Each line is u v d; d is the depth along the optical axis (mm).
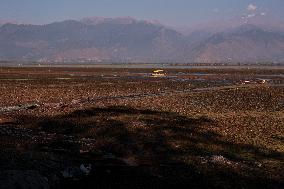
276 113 59188
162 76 155000
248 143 37625
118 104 64875
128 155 31922
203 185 24406
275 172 28125
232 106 66188
